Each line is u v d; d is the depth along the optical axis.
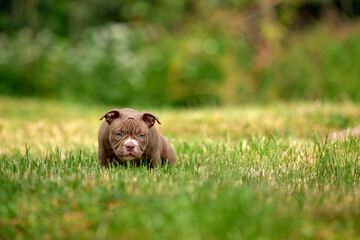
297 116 14.86
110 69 25.44
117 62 25.16
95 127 14.51
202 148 9.99
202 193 5.70
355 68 23.78
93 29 28.06
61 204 5.47
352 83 23.38
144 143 7.43
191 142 10.93
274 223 4.67
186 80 26.69
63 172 7.13
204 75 26.75
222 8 29.33
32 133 13.04
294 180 6.95
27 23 29.27
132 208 5.18
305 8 29.47
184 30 29.22
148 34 28.53
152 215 4.92
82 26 29.31
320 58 24.50
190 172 7.32
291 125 13.70
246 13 28.50
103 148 7.79
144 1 29.05
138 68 25.56
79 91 24.91
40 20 29.38
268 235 4.48
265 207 5.04
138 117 7.52
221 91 25.94
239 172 7.36
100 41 26.02
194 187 6.03
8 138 12.20
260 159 8.56
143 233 4.58
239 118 14.94
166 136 11.88
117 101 25.48
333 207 5.38
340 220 5.08
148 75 26.39
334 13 28.77
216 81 26.64
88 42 26.77
